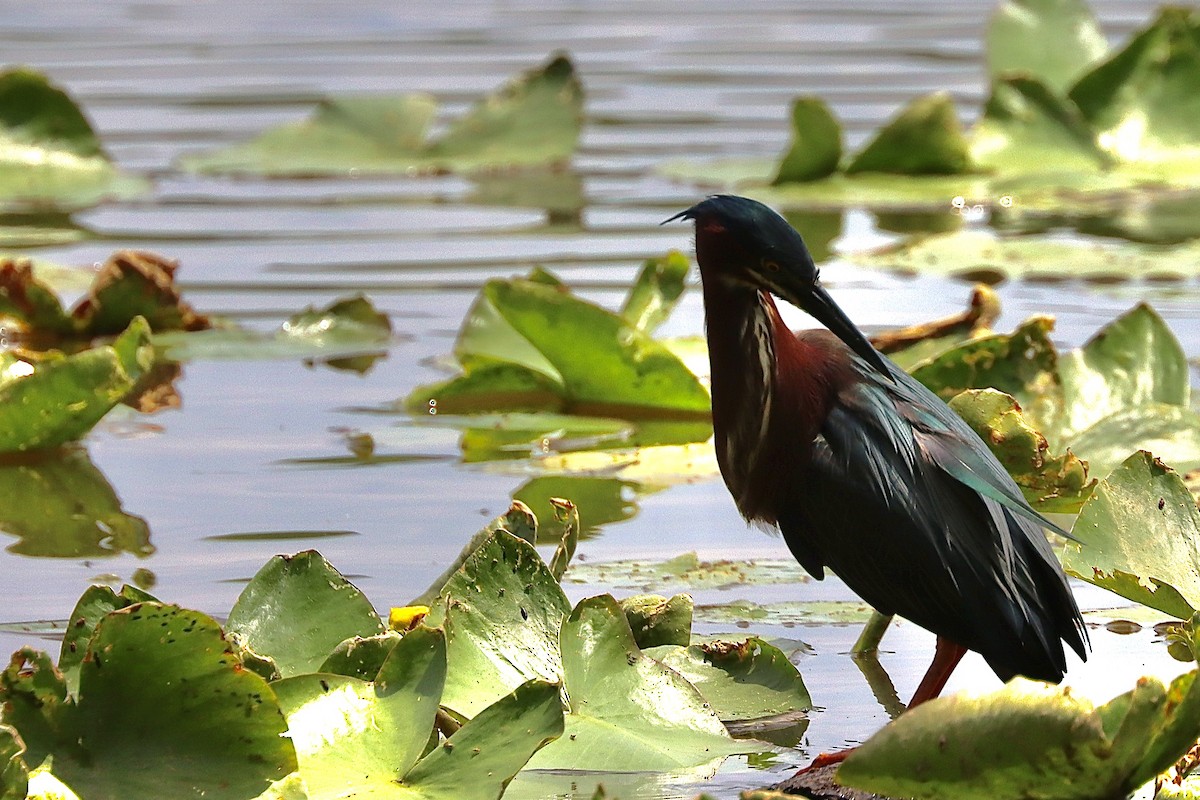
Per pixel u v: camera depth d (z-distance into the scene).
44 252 16.94
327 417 12.50
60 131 19.45
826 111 18.88
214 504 10.65
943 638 8.00
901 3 31.69
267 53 27.12
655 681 7.41
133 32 28.81
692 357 13.15
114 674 6.42
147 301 14.24
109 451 11.78
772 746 7.45
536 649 7.48
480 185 20.59
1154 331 11.51
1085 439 10.56
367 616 7.60
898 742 6.05
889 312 14.39
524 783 7.10
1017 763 6.06
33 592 9.12
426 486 10.96
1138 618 8.89
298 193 20.27
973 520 7.95
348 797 6.39
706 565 9.52
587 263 16.27
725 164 20.22
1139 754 6.01
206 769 6.40
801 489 8.28
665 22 30.08
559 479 11.12
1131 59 20.72
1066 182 18.75
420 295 15.49
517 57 26.77
